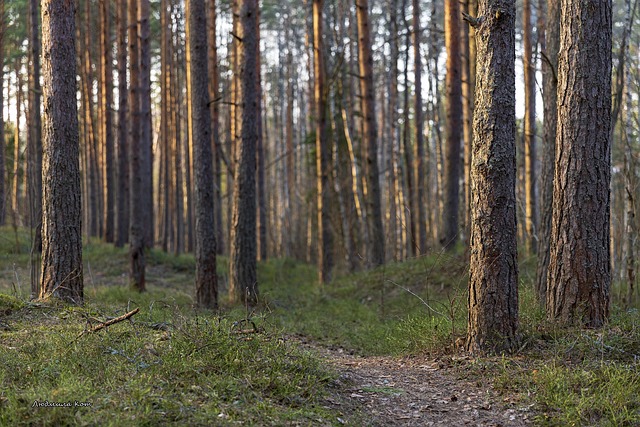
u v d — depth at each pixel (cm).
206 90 1202
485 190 691
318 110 1720
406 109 2106
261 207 2445
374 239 1684
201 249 1183
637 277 1008
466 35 1736
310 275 2156
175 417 452
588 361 628
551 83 941
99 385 501
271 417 484
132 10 1669
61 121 884
